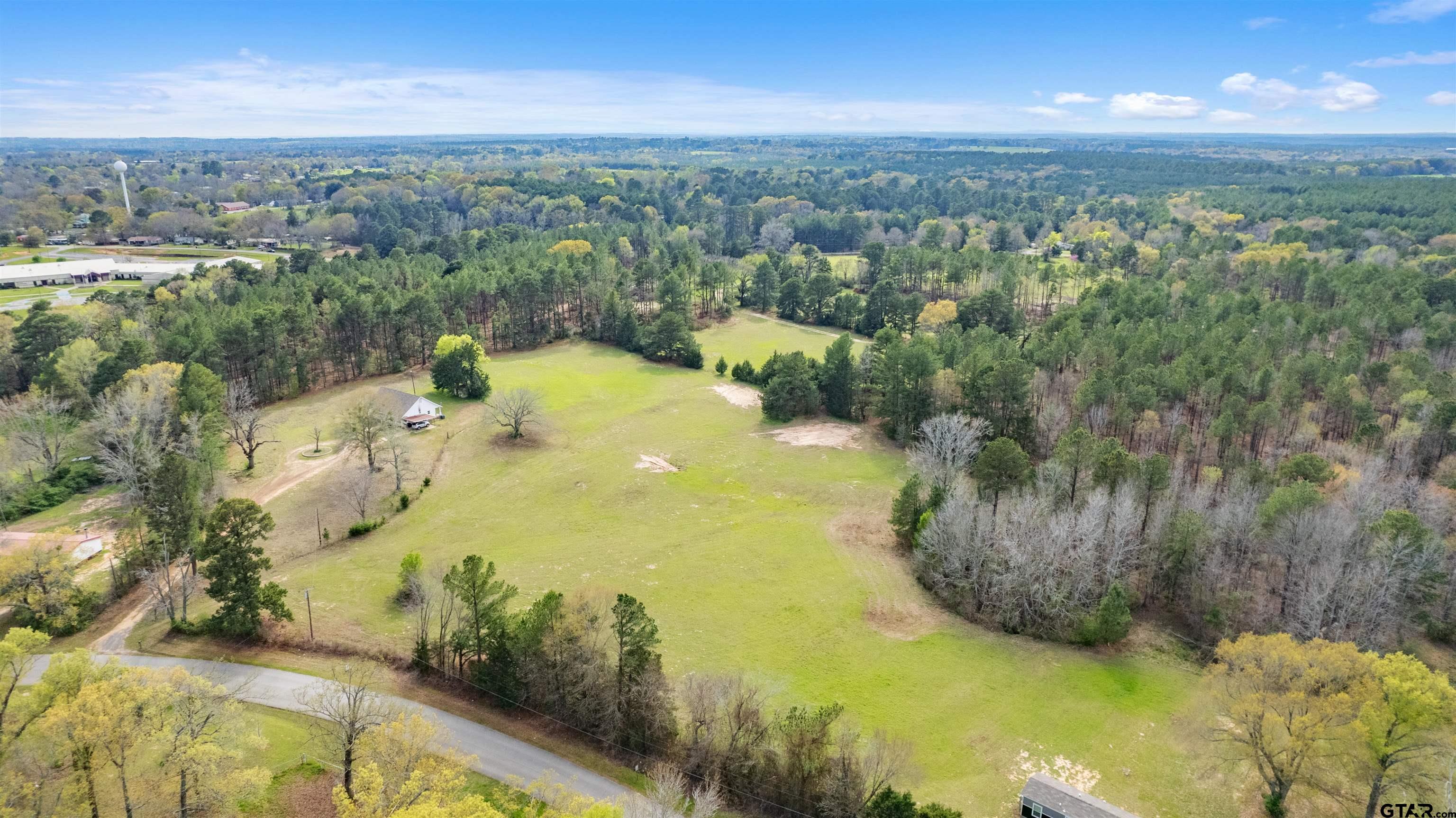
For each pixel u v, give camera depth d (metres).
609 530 83.56
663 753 51.09
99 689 41.72
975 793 49.09
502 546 79.12
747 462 101.75
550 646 53.47
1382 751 43.97
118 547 73.62
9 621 62.34
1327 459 86.00
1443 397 94.88
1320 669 47.88
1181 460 89.50
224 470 89.94
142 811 43.16
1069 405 106.06
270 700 54.38
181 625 61.97
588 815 37.03
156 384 95.88
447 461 97.88
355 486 86.00
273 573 71.94
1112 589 64.31
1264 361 105.19
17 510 83.38
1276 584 72.81
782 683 59.38
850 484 95.94
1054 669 62.56
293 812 45.12
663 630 65.44
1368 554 66.25
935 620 69.00
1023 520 70.19
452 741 51.44
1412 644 65.38
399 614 65.75
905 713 56.62
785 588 73.25
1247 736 50.88
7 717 43.59
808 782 46.91
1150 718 56.88
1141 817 47.44
